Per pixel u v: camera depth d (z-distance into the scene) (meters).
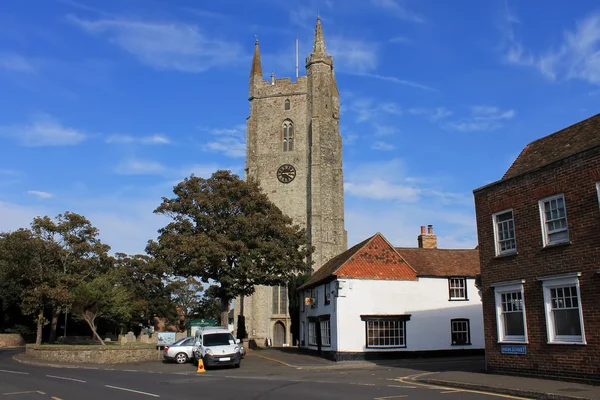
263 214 41.34
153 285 68.81
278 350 43.94
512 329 20.42
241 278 38.59
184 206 40.94
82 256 51.50
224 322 40.62
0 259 53.03
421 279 34.16
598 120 20.62
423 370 24.62
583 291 17.22
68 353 34.22
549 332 18.39
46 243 49.66
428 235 43.19
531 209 19.72
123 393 17.33
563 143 21.25
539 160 21.52
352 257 33.47
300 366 28.22
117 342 58.72
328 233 69.44
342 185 72.94
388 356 32.31
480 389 16.94
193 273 38.78
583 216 17.52
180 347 32.97
